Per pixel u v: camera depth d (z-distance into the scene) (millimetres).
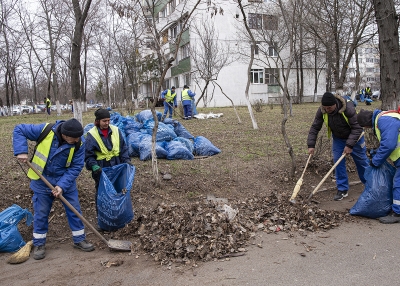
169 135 8133
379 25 7023
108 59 24172
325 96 5484
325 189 6316
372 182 4906
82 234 4195
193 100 15766
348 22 11266
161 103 28422
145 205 5449
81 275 3561
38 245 4008
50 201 4109
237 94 30562
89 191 5746
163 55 6117
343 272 3439
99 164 4711
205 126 12516
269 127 12055
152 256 3914
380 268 3496
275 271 3494
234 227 4312
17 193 5543
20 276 3570
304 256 3809
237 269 3557
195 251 3844
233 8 26359
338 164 5750
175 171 6695
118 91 32094
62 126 3932
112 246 4039
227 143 9305
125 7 6105
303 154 8031
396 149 4746
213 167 7074
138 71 24219
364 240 4191
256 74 31172
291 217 4852
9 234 4078
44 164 3939
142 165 7012
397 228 4543
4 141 10203
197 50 23859
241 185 6387
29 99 70312
